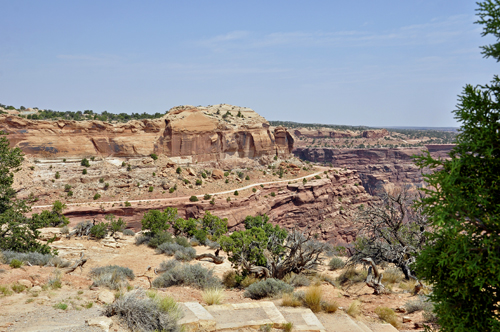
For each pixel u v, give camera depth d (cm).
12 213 2264
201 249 3209
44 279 1334
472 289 676
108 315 920
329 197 13062
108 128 11000
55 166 9700
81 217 7869
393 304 1402
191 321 934
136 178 10250
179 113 13112
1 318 877
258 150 15262
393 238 2084
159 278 1680
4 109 11594
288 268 1948
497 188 633
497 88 692
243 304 1173
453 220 641
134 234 3862
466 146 707
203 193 10419
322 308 1255
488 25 702
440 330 741
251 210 9919
